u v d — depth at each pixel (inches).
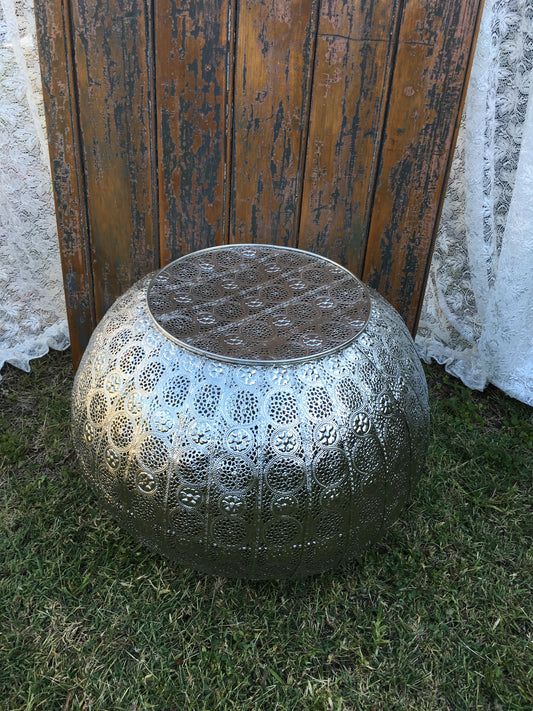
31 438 88.7
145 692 60.0
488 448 92.0
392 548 75.9
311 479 54.1
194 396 54.6
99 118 80.0
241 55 76.1
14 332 102.1
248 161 83.3
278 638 65.4
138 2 72.9
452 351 110.1
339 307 64.2
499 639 66.7
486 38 80.6
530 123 83.6
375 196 85.9
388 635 66.9
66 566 71.0
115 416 58.0
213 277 68.3
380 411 58.3
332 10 73.4
